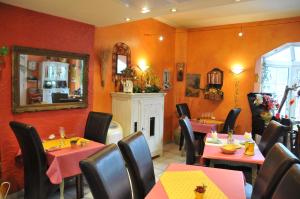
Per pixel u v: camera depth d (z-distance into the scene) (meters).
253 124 5.44
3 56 3.02
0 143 3.08
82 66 3.96
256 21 5.60
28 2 2.92
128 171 1.99
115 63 4.65
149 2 2.86
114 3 2.90
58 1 2.86
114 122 4.45
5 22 3.02
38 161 2.67
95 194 1.42
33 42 3.31
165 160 5.00
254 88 5.71
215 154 2.78
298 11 4.83
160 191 1.75
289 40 5.26
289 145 4.69
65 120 3.78
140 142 2.20
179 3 2.87
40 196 2.71
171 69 6.40
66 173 2.81
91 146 3.14
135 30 5.09
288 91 5.53
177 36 6.48
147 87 4.98
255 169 2.66
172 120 6.54
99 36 4.31
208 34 6.23
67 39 3.71
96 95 4.33
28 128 2.56
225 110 6.08
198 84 6.41
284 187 1.40
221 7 4.60
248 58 5.75
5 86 3.07
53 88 3.57
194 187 1.82
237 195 1.70
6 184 3.02
